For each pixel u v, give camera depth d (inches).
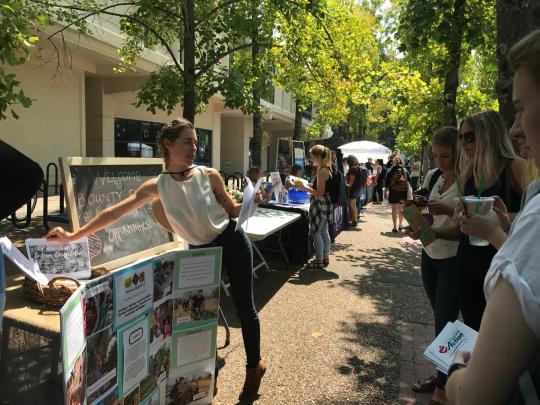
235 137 1026.1
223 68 245.8
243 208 102.8
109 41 422.6
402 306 193.5
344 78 324.2
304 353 145.0
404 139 632.4
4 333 78.8
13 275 102.3
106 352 79.6
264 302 194.2
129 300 85.0
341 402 117.3
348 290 214.7
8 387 79.0
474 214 67.1
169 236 135.8
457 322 73.7
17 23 147.2
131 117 603.8
